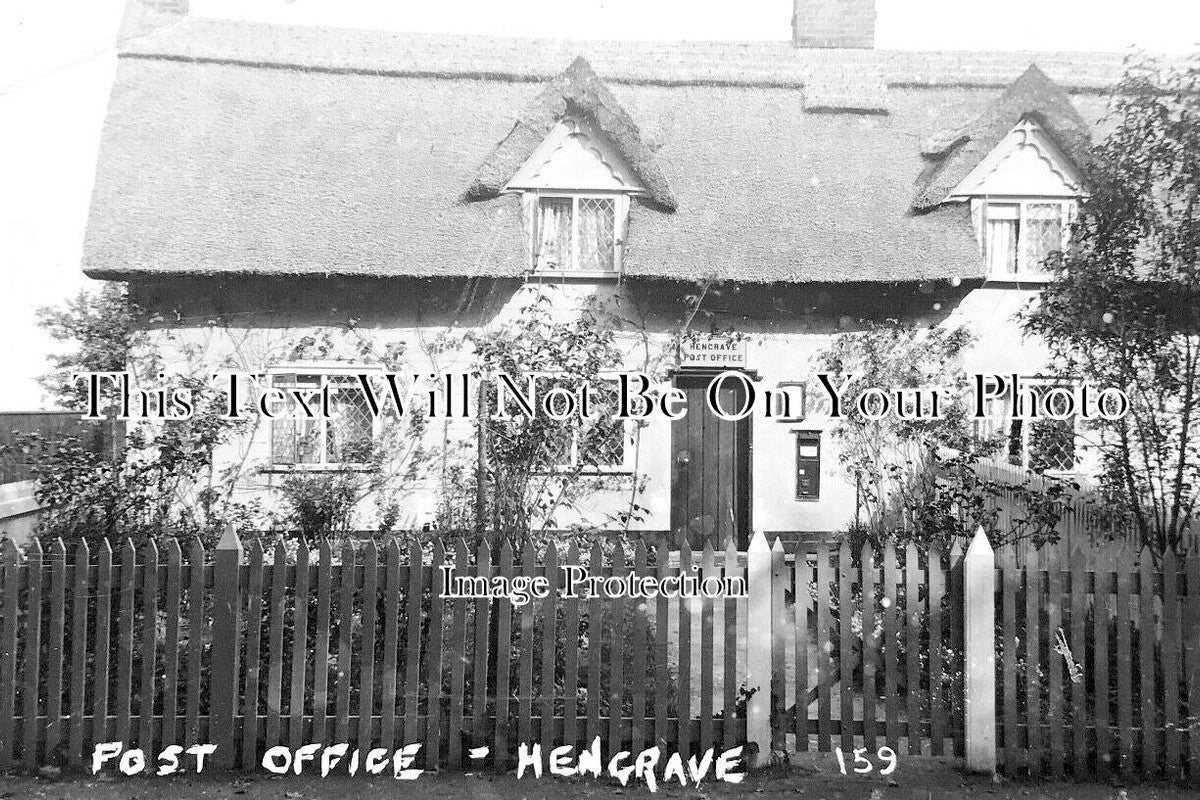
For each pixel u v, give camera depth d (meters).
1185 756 4.98
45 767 4.96
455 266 10.26
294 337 10.52
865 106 11.57
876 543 8.42
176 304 10.46
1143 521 6.57
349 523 9.49
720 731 5.09
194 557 5.05
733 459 10.64
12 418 8.45
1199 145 6.37
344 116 11.42
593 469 10.31
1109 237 6.77
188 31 11.92
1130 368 6.87
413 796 4.75
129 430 9.63
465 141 11.23
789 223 10.62
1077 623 5.01
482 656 5.08
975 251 10.35
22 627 5.44
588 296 10.63
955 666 5.14
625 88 11.74
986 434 10.00
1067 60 11.89
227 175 10.80
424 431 10.33
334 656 5.78
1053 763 5.00
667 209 10.70
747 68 11.98
